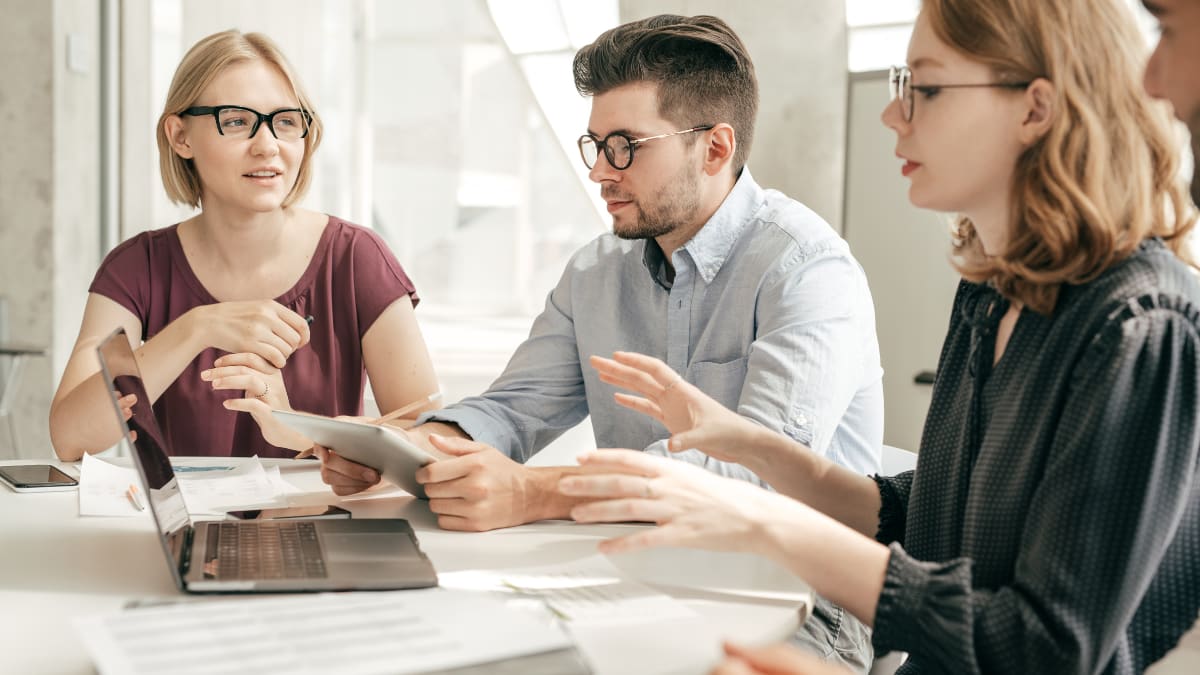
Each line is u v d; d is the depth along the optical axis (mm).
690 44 1704
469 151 13172
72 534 1263
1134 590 956
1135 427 960
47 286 3975
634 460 1076
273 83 2006
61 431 1754
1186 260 1124
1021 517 1047
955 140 1105
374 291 2127
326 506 1398
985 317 1192
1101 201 1038
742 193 1788
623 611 996
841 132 4262
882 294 4129
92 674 825
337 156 8133
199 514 1356
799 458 1334
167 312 2096
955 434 1216
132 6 4402
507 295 13352
